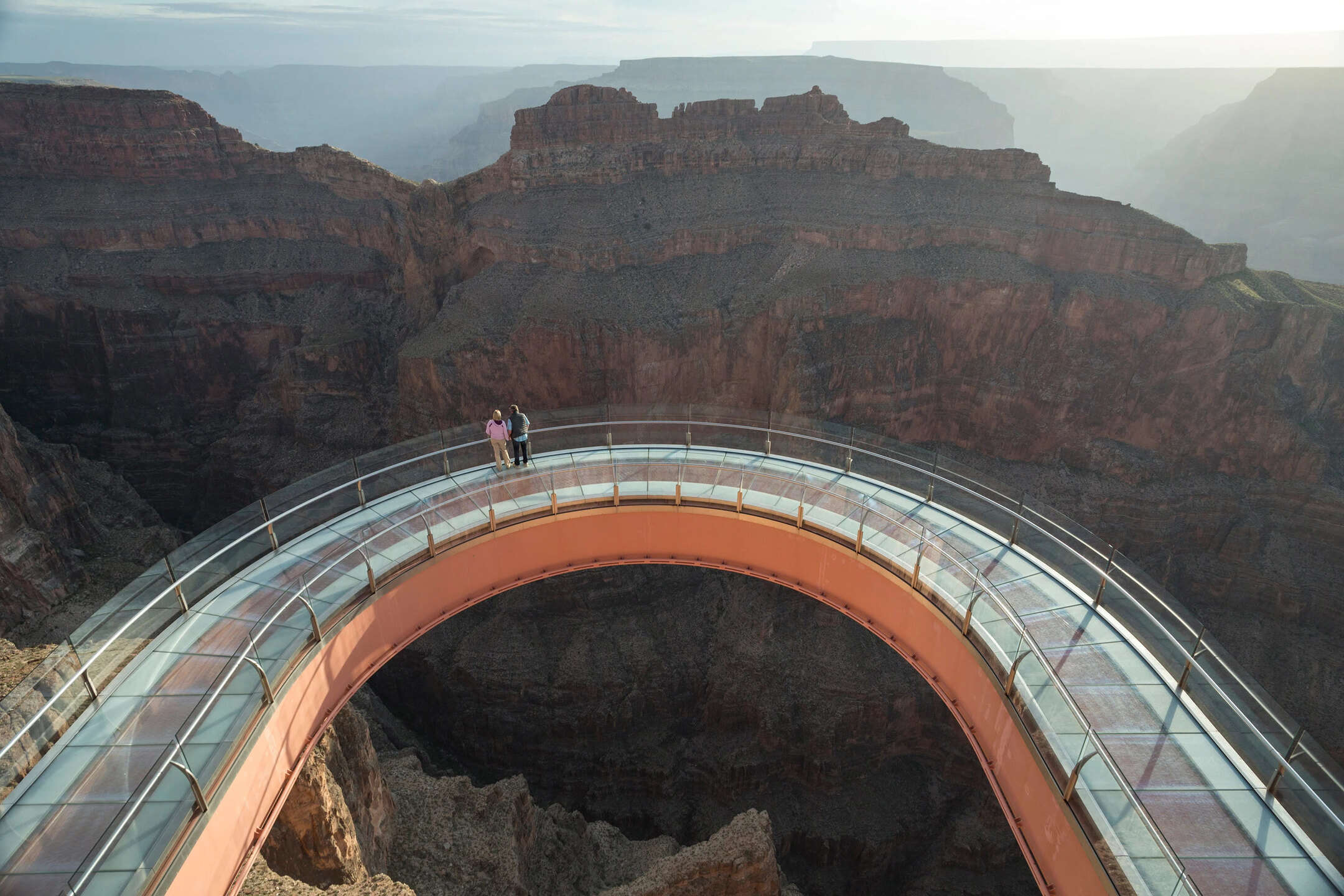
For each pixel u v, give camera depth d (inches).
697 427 1135.6
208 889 493.7
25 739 525.0
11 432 2069.4
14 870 469.1
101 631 620.4
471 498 954.1
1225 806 530.9
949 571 788.6
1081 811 521.7
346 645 720.3
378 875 1028.5
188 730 530.3
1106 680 644.7
